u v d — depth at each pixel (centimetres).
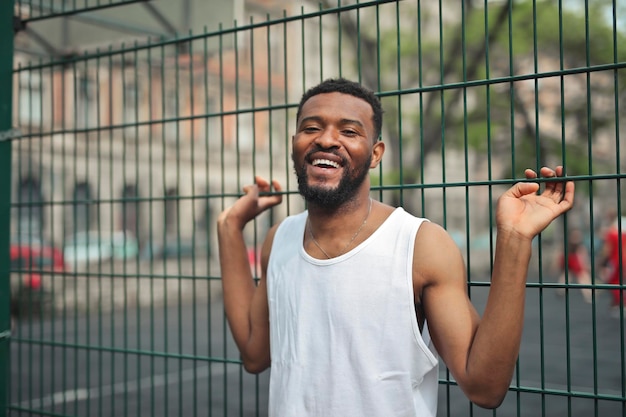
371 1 254
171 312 1406
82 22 643
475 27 1290
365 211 206
